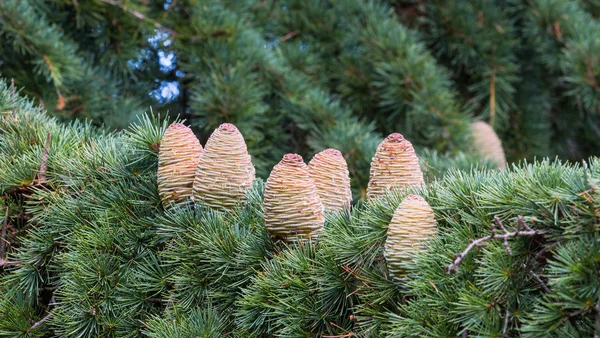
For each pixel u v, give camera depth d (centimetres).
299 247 132
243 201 140
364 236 129
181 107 249
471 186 131
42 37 206
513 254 121
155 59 244
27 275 144
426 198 132
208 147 139
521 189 125
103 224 142
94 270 140
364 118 252
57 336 142
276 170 133
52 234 145
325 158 141
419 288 124
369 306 129
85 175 148
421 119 250
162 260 141
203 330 133
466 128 247
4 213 148
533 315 118
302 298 131
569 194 121
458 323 123
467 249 120
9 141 157
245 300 133
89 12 223
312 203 133
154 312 140
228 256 136
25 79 209
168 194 141
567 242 120
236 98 226
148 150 145
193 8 243
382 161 139
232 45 239
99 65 230
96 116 215
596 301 117
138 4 237
